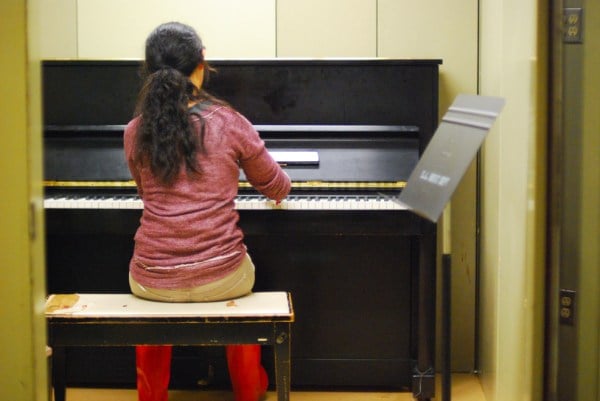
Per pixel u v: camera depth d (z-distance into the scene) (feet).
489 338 10.21
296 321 10.75
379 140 10.26
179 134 8.07
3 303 5.91
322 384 10.87
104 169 10.04
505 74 8.83
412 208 6.61
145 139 8.13
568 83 7.12
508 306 8.60
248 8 11.25
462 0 11.12
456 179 6.16
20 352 5.94
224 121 8.27
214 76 10.54
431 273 9.83
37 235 5.99
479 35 11.09
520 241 7.86
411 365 10.75
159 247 8.17
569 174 7.22
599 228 7.27
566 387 7.47
